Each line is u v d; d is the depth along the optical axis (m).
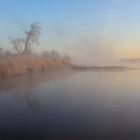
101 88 25.22
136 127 12.91
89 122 13.71
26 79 31.42
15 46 46.72
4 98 19.77
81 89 24.50
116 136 11.73
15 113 15.49
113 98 19.95
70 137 11.66
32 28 48.22
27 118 14.36
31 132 12.17
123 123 13.54
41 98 19.83
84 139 11.44
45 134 12.03
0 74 31.48
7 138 11.52
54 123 13.53
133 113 15.45
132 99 19.59
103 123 13.49
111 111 15.92
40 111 15.88
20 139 11.40
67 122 13.60
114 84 28.28
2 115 14.98
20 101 18.77
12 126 13.04
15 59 37.44
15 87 24.92
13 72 33.38
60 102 18.33
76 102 18.47
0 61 33.50
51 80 31.44
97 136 11.73
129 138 11.47
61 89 24.25
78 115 15.06
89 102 18.55
